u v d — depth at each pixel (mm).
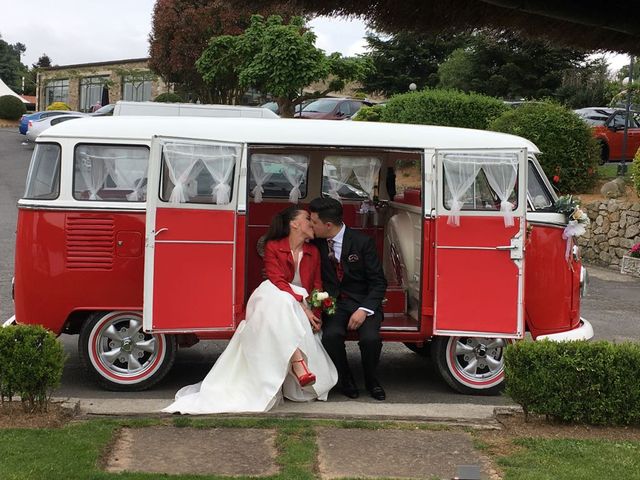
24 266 6691
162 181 6312
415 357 8750
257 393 6227
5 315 9570
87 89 46062
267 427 5648
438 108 20203
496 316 6723
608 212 15906
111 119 6902
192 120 6871
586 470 4867
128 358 6883
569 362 5711
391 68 42312
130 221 6746
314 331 6711
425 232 6855
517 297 6707
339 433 5559
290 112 20109
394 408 6355
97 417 5797
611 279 14461
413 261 7367
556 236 7180
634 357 5746
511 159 6637
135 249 6762
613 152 21766
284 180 7887
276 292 6430
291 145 6773
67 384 7141
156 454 5062
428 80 41844
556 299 7199
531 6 3146
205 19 26781
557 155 17391
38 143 6777
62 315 6738
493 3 3145
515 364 5801
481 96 20688
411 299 7414
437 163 6750
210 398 6180
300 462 4914
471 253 6719
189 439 5363
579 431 5703
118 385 6844
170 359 6891
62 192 6703
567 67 35562
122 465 4852
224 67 21859
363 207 8133
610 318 11062
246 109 9391
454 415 6141
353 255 6871
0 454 4840
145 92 41438
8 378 5539
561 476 4766
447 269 6742
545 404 5754
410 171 8039
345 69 20297
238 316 6688
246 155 6691
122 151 6785
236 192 6520
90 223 6715
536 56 34656
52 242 6680
